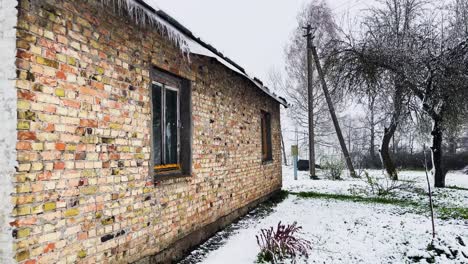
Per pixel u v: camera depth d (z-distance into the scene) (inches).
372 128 1047.0
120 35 129.9
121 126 128.6
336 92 464.4
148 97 147.6
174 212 166.2
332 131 1127.0
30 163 89.6
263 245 176.2
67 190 102.0
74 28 106.8
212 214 212.1
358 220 261.9
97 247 113.9
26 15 89.4
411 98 422.3
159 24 140.1
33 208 90.0
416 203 343.6
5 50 86.7
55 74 98.7
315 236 214.2
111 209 121.4
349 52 441.1
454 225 241.1
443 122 411.2
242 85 276.1
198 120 196.5
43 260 92.7
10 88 86.0
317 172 778.2
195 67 194.2
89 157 111.6
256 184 308.8
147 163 144.7
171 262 160.7
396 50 398.9
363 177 663.8
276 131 394.6
